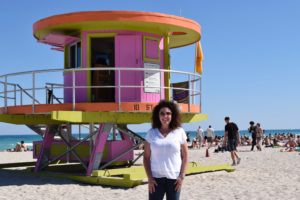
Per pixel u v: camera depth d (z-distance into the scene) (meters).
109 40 13.43
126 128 14.02
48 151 14.27
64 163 16.73
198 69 15.60
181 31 14.05
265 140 37.78
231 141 17.66
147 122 12.80
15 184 11.99
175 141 5.62
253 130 29.70
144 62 13.56
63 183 12.05
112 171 12.25
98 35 13.36
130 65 13.37
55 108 12.24
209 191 10.68
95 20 12.46
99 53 13.41
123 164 15.01
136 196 9.91
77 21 12.56
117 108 12.10
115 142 13.48
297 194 10.20
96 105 12.06
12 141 111.06
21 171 14.24
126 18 12.48
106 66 13.38
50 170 14.94
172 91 14.37
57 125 14.26
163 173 5.57
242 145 39.69
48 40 14.45
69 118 11.53
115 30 13.32
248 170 15.41
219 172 14.38
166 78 14.25
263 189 10.98
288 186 11.48
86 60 13.35
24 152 36.16
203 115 14.44
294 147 29.80
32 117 13.76
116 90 13.23
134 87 12.30
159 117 5.70
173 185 5.59
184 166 5.68
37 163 14.08
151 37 13.84
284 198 9.68
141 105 12.27
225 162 19.67
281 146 35.53
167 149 5.59
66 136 14.50
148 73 13.59
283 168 16.16
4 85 13.49
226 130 17.73
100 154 12.49
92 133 13.12
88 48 13.34
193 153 27.64
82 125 15.81
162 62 14.22
